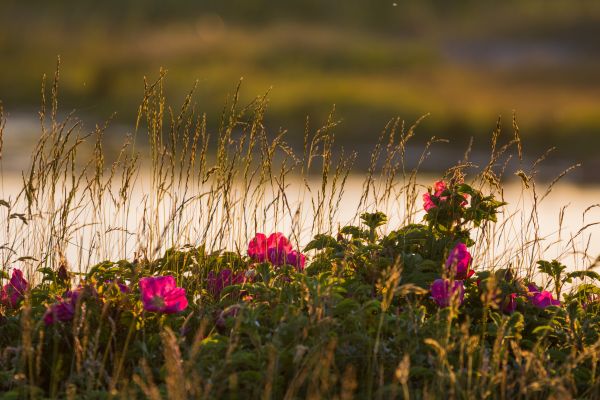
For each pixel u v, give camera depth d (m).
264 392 7.21
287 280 9.13
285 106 40.75
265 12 86.94
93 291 8.20
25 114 41.69
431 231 9.56
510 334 8.05
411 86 49.78
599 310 9.63
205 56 56.19
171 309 8.23
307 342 7.70
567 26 79.25
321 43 60.78
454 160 31.86
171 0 83.94
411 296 8.95
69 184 18.48
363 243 9.67
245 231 10.27
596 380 7.98
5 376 7.55
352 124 37.59
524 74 57.25
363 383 7.83
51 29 69.00
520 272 10.18
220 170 10.16
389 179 10.64
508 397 7.70
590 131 36.25
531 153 34.22
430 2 89.12
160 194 10.24
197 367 7.37
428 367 8.03
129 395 7.43
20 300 8.89
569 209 21.72
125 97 44.25
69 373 8.23
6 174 25.17
